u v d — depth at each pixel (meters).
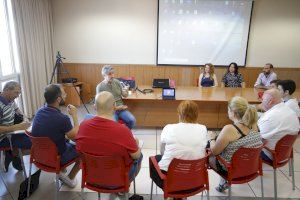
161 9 5.43
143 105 3.85
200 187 1.78
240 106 1.86
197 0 5.36
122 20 5.57
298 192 2.42
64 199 2.24
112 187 1.76
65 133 2.03
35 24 4.72
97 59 5.78
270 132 2.20
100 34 5.64
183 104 1.81
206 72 4.82
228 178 1.85
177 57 5.72
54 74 5.45
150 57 5.79
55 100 2.02
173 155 1.70
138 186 2.46
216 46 5.64
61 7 5.47
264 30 5.63
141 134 3.79
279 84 2.75
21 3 4.26
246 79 5.84
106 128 1.62
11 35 4.21
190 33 5.57
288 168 2.87
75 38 5.65
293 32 5.65
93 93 5.93
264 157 2.22
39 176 2.42
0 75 3.94
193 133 1.71
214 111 3.88
